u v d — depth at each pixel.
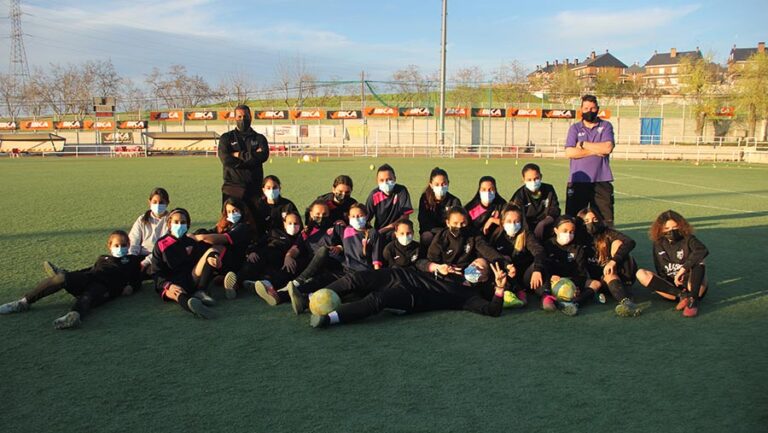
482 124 47.66
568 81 67.12
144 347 4.28
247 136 7.40
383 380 3.67
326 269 5.82
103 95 65.69
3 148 42.94
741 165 31.72
